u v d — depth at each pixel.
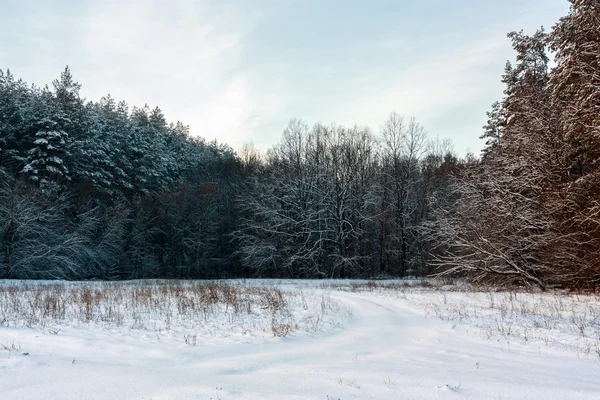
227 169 60.56
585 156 18.75
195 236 48.59
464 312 13.55
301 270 42.31
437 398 4.89
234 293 16.11
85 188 40.88
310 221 41.62
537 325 10.75
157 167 55.88
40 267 33.72
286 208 44.16
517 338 9.32
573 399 4.89
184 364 6.71
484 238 23.16
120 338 8.45
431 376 5.93
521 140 22.86
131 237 45.38
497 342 8.94
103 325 9.80
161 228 48.69
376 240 45.50
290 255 41.75
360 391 5.15
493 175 24.66
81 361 6.59
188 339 8.60
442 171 47.94
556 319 11.77
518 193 22.61
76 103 46.03
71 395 4.93
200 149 77.25
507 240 22.86
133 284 26.34
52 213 34.91
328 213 43.28
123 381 5.53
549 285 22.42
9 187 32.53
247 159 69.50
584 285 20.30
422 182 46.34
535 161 21.73
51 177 37.00
